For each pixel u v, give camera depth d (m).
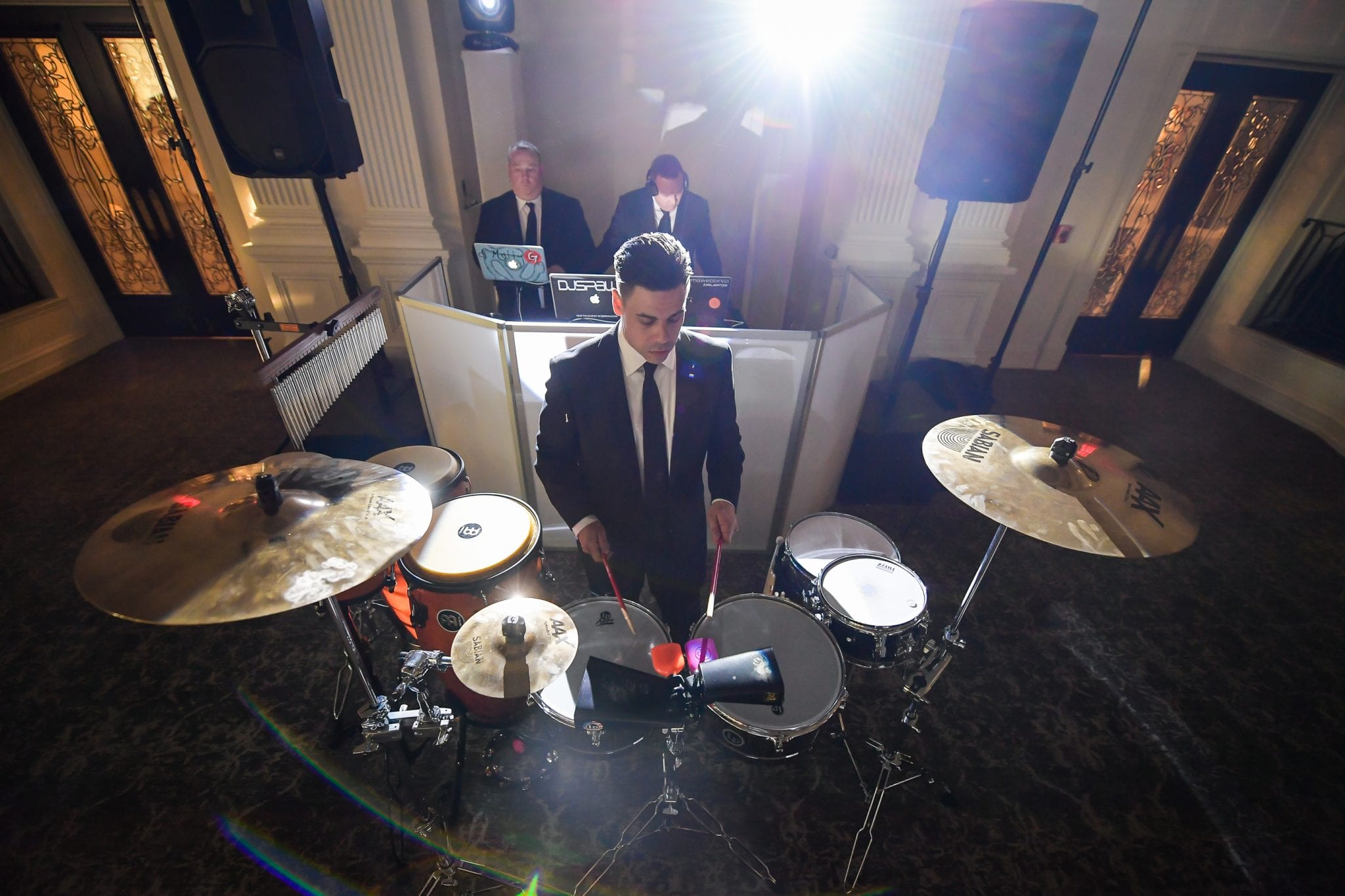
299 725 1.83
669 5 3.45
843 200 3.34
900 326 3.76
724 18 3.48
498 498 1.77
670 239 1.17
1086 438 1.46
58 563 2.34
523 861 1.54
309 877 1.49
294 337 3.89
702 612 1.79
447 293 3.05
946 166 2.45
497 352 2.10
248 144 2.16
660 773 1.75
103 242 3.79
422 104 3.08
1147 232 3.94
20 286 3.59
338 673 1.98
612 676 1.15
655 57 3.60
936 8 2.77
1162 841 1.64
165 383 3.60
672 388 1.42
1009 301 3.96
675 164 3.01
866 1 2.81
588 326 2.01
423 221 3.28
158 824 1.58
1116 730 1.93
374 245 3.31
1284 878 1.58
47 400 3.40
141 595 0.92
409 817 1.60
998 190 2.45
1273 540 2.77
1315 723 1.99
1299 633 2.32
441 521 1.66
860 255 3.37
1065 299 3.98
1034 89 2.22
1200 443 3.48
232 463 2.93
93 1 3.01
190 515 1.06
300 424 1.76
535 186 2.95
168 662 2.00
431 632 1.58
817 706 1.33
